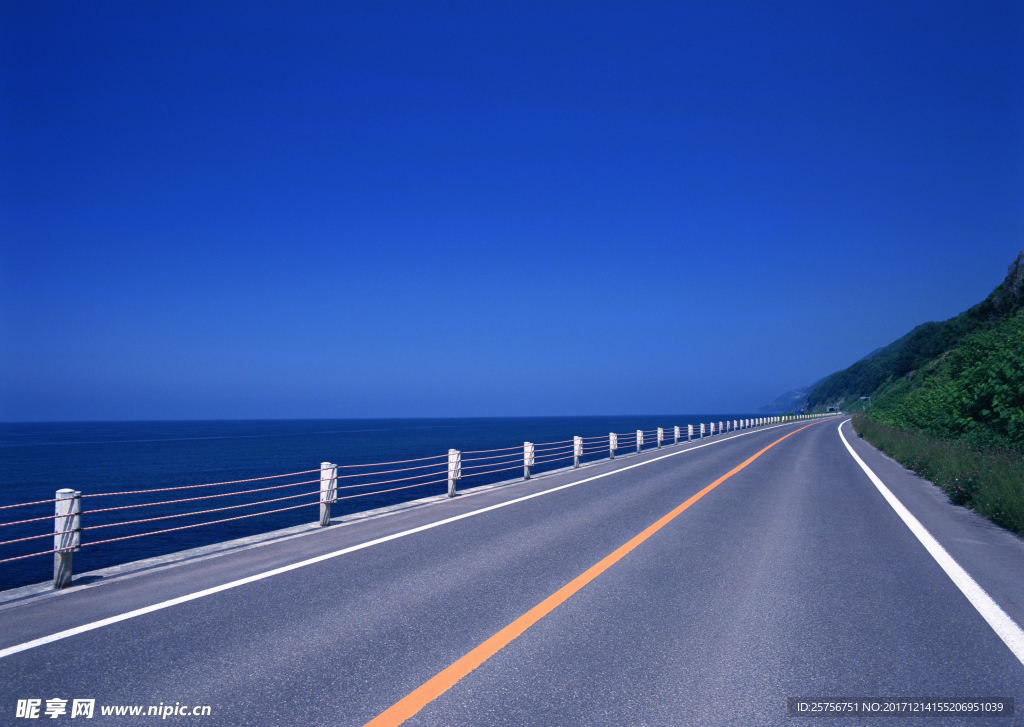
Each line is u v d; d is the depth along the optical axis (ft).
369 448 234.38
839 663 14.15
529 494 46.26
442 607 18.40
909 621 17.06
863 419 168.66
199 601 19.34
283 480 130.21
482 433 406.00
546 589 20.24
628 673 13.55
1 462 196.75
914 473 58.49
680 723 11.32
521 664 14.05
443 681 13.16
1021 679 13.34
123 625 17.08
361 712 11.78
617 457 86.17
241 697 12.49
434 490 107.45
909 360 344.49
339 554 25.98
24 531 90.17
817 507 37.83
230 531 78.95
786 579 21.40
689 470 63.52
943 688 12.89
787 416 307.78
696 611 17.92
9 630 16.70
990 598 19.20
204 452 234.58
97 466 177.58
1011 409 49.85
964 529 30.71
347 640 15.70
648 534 29.55
